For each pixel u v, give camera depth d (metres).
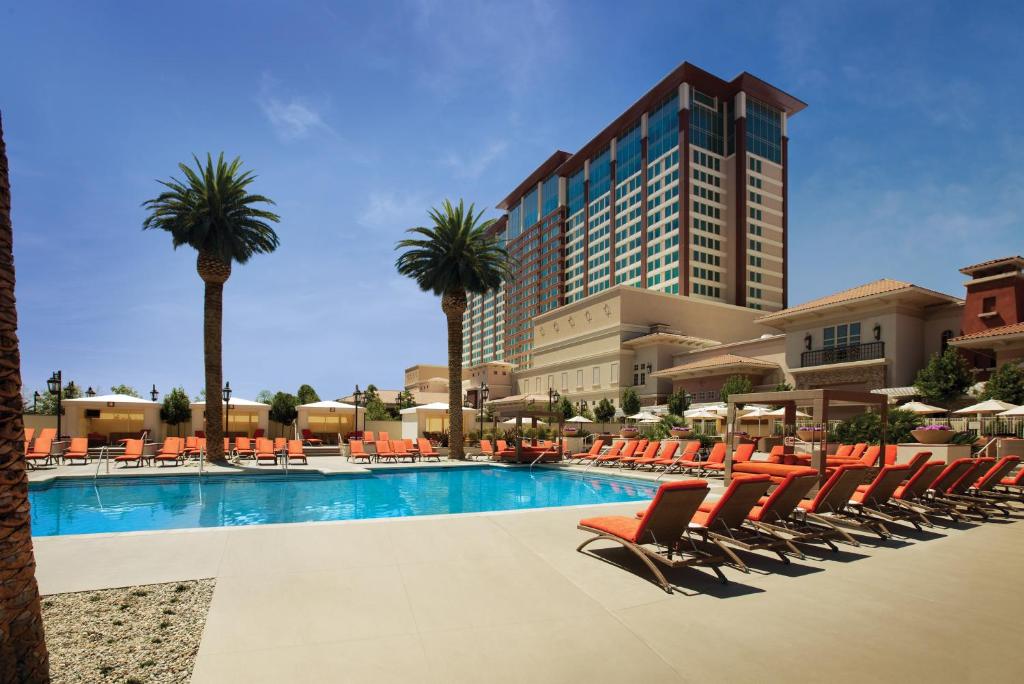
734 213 75.00
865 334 30.02
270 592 4.81
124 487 16.17
